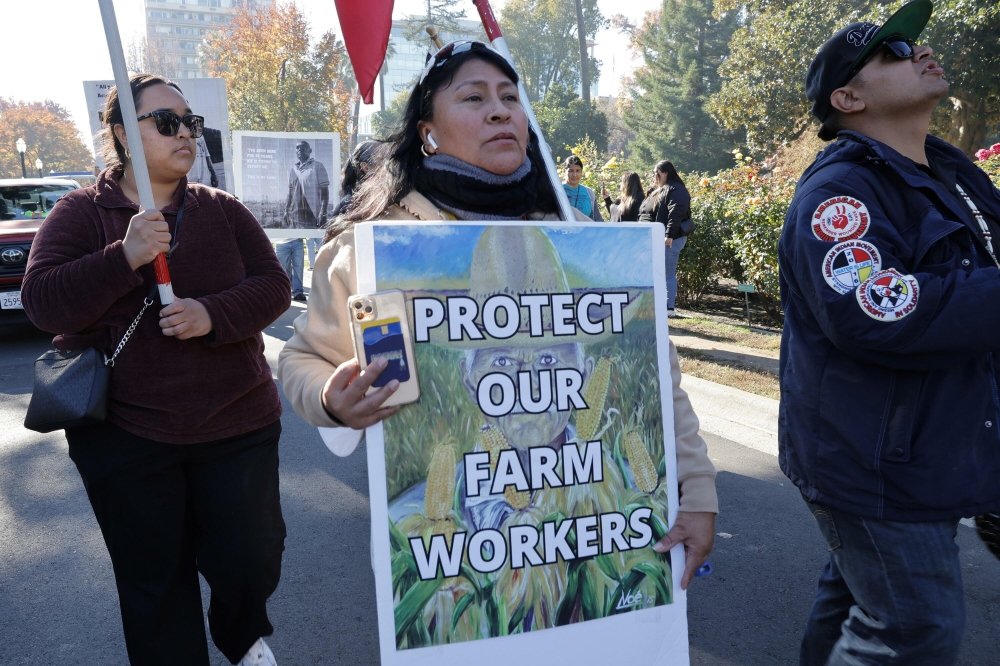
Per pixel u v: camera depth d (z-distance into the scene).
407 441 1.37
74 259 2.04
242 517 2.16
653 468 1.51
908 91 1.84
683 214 8.73
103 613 3.08
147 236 1.92
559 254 1.47
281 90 31.92
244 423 2.16
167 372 2.05
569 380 1.46
